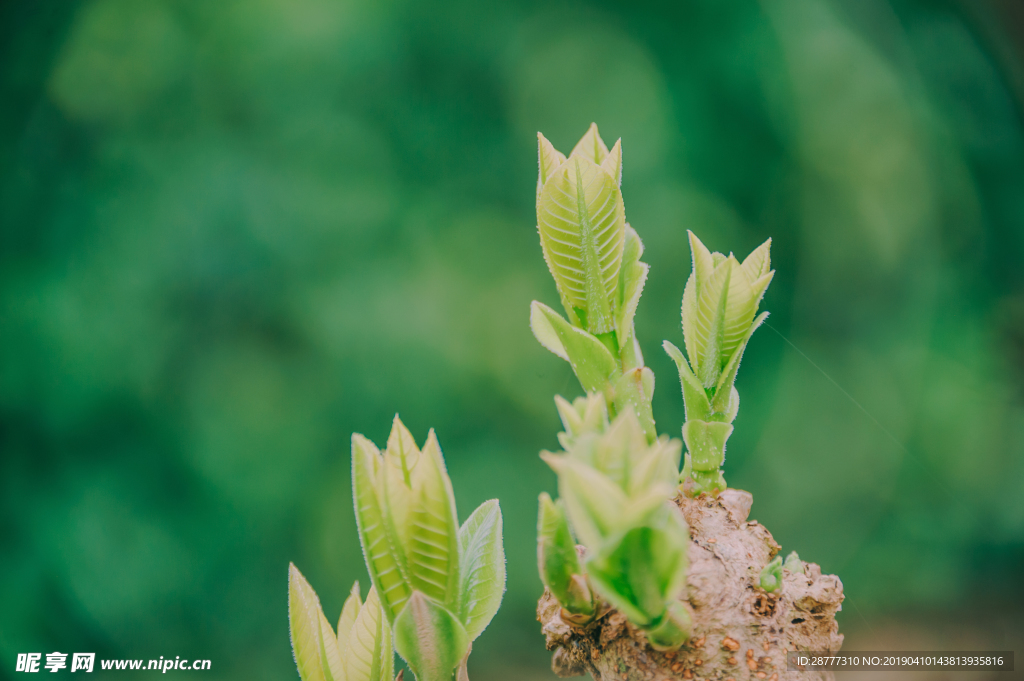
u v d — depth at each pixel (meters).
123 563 2.00
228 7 2.18
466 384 2.19
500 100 2.39
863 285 2.12
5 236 2.07
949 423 1.90
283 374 2.16
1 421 2.01
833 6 2.18
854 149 2.14
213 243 2.14
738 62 2.23
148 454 2.08
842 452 1.93
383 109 2.31
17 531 1.97
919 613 1.33
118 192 2.13
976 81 1.91
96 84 2.13
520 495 2.13
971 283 2.05
